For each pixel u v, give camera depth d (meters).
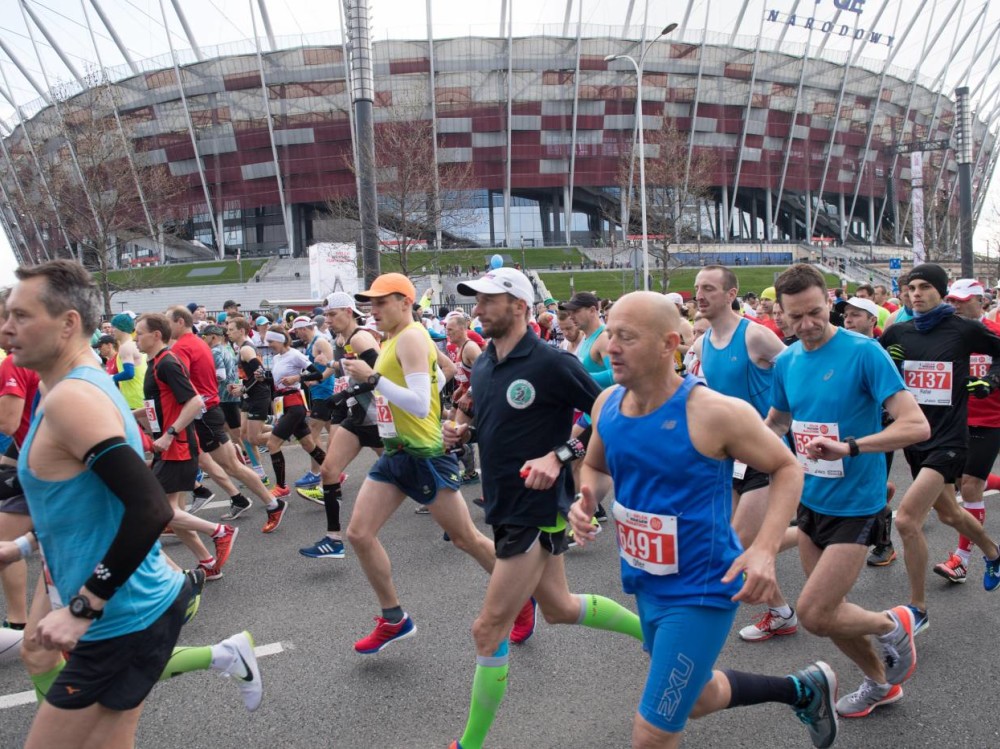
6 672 3.76
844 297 13.38
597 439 2.58
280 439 7.33
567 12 61.72
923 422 2.98
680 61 60.75
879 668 3.14
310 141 59.72
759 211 73.25
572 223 68.50
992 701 3.27
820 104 66.56
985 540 4.46
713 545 2.27
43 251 47.16
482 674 2.81
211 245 67.31
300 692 3.50
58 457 2.03
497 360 3.09
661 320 2.21
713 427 2.20
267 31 58.19
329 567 5.32
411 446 3.74
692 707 2.31
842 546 3.03
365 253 13.58
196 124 60.56
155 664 2.25
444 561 5.39
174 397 4.92
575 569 5.16
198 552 5.06
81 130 28.95
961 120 24.59
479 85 59.00
